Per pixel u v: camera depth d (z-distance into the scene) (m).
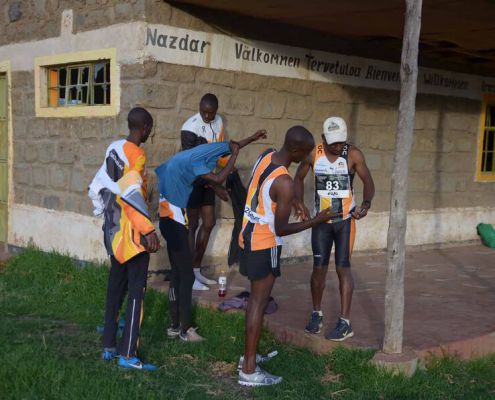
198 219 6.82
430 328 5.74
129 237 4.72
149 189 7.10
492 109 11.62
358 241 9.39
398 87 9.70
